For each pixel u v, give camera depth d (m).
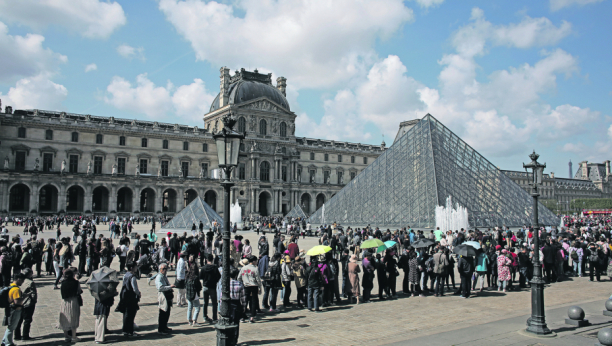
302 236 80.19
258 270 24.09
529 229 57.31
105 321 19.20
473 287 32.41
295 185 163.62
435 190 68.94
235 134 16.67
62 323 18.83
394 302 28.16
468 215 68.88
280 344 18.70
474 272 32.34
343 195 85.56
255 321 23.11
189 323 22.52
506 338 19.25
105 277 19.23
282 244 37.25
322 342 19.06
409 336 19.92
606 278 38.62
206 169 151.00
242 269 23.28
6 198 113.50
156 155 142.00
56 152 126.31
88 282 19.16
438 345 18.17
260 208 167.12
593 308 25.78
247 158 153.38
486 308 26.14
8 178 113.81
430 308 26.20
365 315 24.41
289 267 26.72
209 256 23.02
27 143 122.38
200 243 39.28
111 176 128.38
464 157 78.62
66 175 121.44
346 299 29.44
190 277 22.08
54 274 37.69
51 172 119.38
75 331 19.22
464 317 23.83
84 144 130.38
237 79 167.00
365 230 58.62
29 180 116.50
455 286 34.25
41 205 134.88
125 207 140.88
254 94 158.38
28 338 19.48
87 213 124.38
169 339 19.64
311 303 25.70
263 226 106.31
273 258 25.97
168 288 20.62
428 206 69.31
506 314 24.58
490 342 18.64
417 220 69.75
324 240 43.75
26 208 123.69
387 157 82.81
